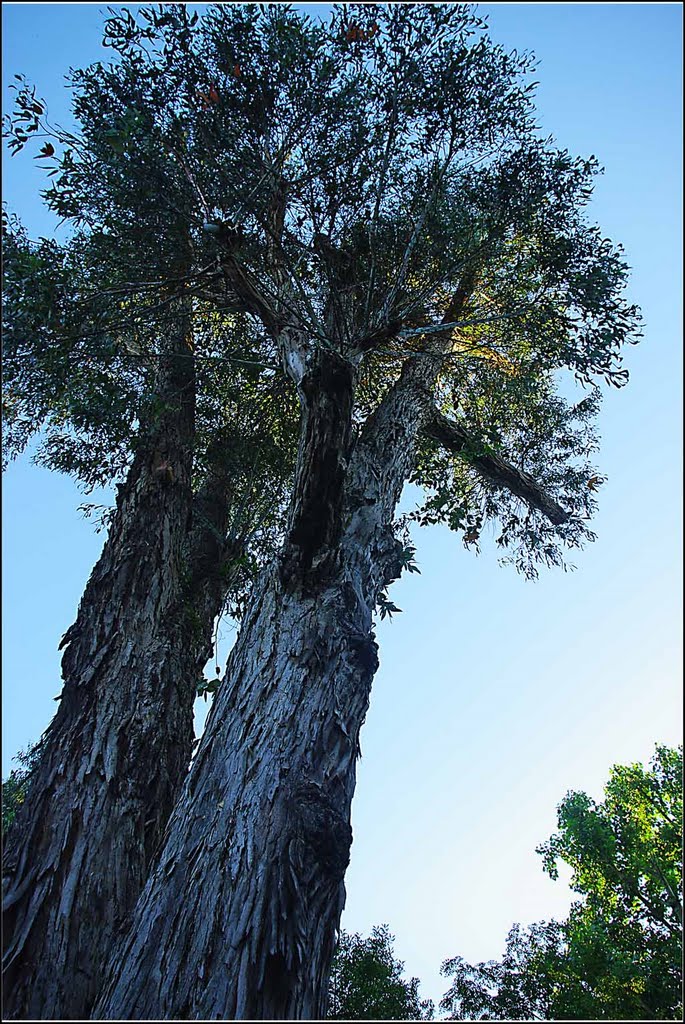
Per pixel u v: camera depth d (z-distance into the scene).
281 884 3.50
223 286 7.57
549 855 15.58
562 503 9.50
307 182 7.41
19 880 4.84
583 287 7.49
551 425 9.75
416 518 9.13
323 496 5.03
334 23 6.58
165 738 5.95
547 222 8.05
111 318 6.55
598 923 13.46
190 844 3.85
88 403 7.26
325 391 5.13
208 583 7.27
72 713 5.85
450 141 7.40
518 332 8.49
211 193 6.97
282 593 5.02
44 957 4.54
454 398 9.77
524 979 12.66
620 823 15.38
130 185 6.69
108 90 6.63
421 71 6.85
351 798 4.05
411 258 8.23
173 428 8.12
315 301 7.96
